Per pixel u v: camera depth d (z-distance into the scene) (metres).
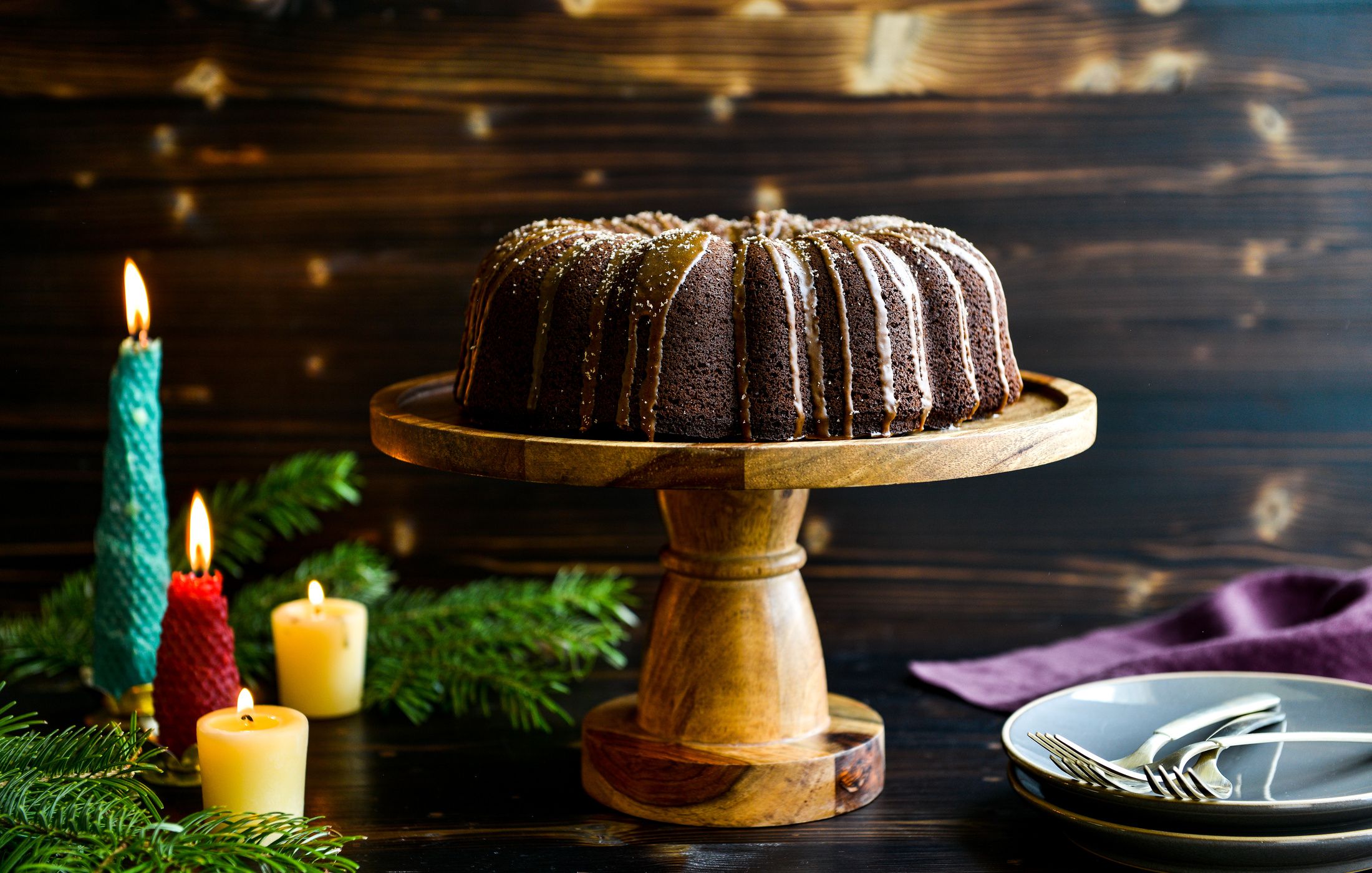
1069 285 1.70
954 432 1.36
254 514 1.69
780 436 1.34
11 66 1.66
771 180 1.69
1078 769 1.33
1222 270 1.70
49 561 1.71
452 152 1.68
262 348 1.70
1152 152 1.69
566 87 1.68
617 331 1.34
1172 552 1.73
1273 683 1.42
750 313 1.33
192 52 1.67
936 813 1.40
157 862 1.26
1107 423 1.72
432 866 1.35
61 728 1.52
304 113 1.68
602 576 1.72
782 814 1.38
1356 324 1.71
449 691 1.56
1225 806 1.28
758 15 1.67
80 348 1.69
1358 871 1.30
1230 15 1.68
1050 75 1.68
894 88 1.68
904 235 1.38
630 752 1.39
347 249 1.69
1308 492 1.72
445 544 1.72
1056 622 1.73
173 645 1.43
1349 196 1.70
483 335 1.38
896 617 1.73
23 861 1.28
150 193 1.68
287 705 1.53
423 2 1.67
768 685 1.40
